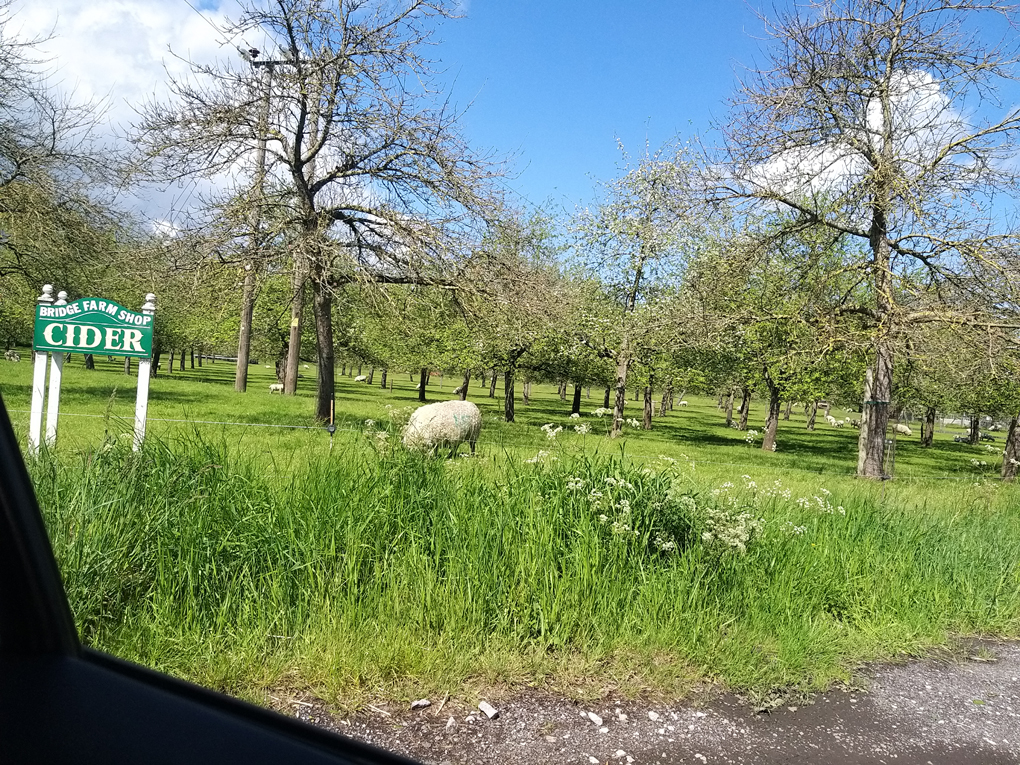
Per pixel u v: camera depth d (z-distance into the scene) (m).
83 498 4.29
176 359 99.62
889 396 17.53
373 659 4.02
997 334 14.95
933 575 6.71
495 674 4.16
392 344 36.38
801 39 16.61
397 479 5.59
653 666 4.44
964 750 3.87
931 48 16.20
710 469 15.37
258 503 4.98
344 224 18.48
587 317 26.92
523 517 5.46
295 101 16.73
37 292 22.44
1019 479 17.25
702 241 22.69
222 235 16.59
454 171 17.34
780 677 4.52
